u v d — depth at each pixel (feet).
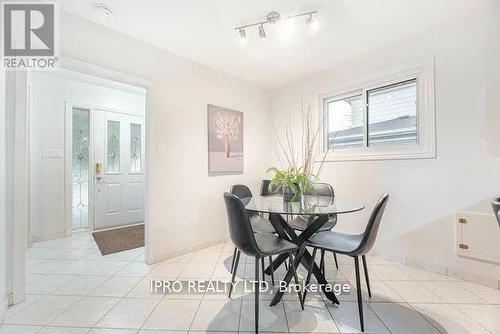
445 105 7.40
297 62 9.92
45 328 5.02
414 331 4.95
